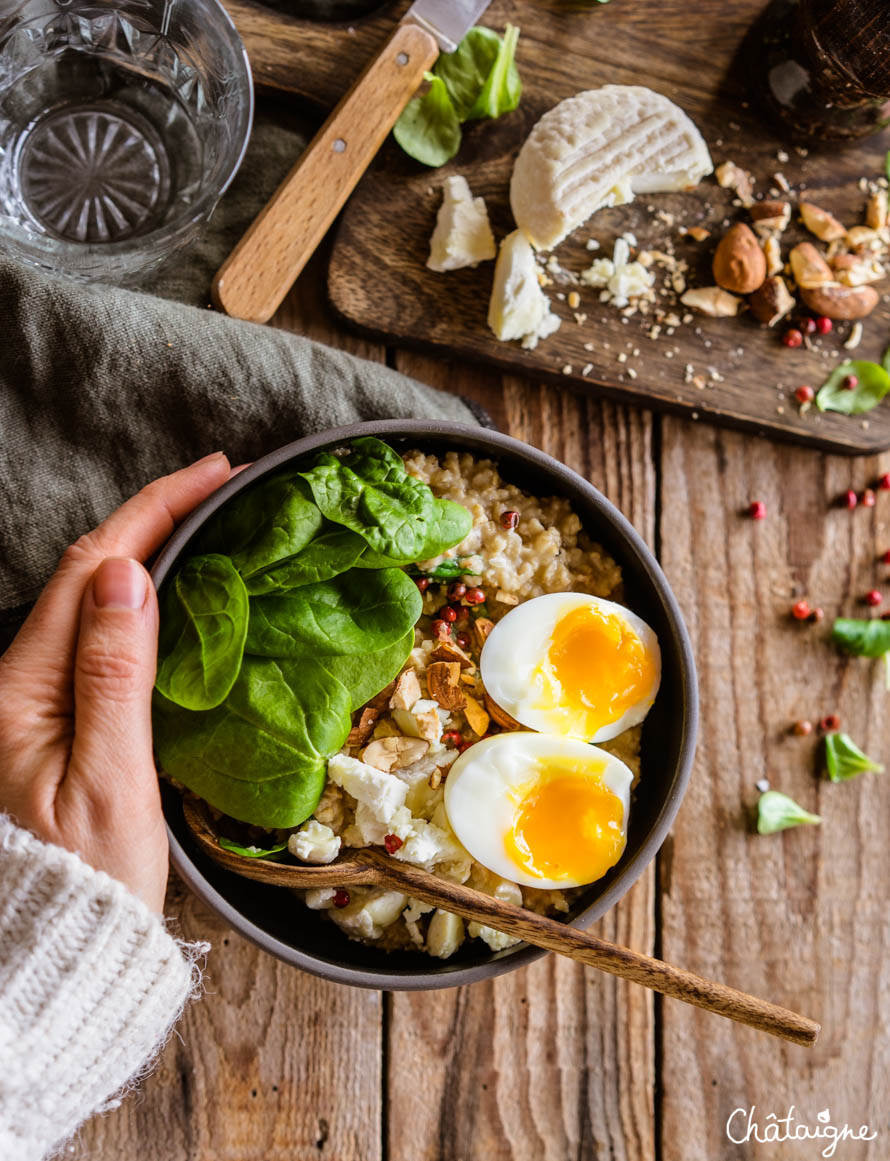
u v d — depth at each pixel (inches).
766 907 23.2
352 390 21.2
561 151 21.5
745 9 22.8
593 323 22.5
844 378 22.9
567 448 23.1
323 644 18.8
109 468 21.3
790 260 22.9
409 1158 22.4
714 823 23.2
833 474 23.6
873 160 23.2
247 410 21.1
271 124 22.3
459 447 20.5
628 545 19.7
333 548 18.8
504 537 20.3
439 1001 22.6
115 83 22.0
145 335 20.6
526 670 19.7
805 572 23.5
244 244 21.2
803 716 23.4
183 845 19.4
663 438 23.2
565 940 18.2
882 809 23.5
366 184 22.1
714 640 23.3
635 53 22.7
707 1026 23.0
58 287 20.4
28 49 21.6
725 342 22.8
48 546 20.9
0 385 20.8
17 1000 17.0
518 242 21.8
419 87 21.7
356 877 18.8
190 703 18.2
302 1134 22.2
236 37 21.0
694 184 22.5
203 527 19.3
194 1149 22.0
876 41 21.0
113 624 17.7
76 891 17.2
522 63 22.5
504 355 22.3
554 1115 22.7
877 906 23.4
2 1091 16.7
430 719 19.4
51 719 18.2
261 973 22.2
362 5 22.5
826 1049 23.2
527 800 19.5
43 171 21.8
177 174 22.1
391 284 22.1
